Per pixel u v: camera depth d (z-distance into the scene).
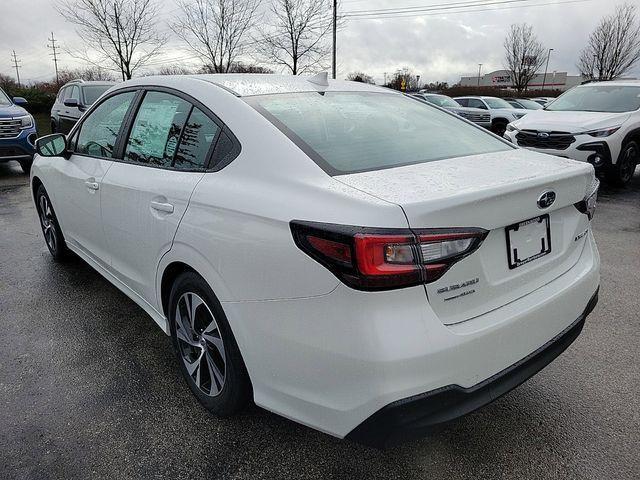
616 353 2.97
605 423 2.36
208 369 2.38
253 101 2.34
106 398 2.56
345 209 1.67
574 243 2.28
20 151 9.17
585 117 7.86
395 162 2.11
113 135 3.14
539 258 2.05
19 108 9.54
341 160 2.03
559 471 2.08
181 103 2.58
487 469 2.09
